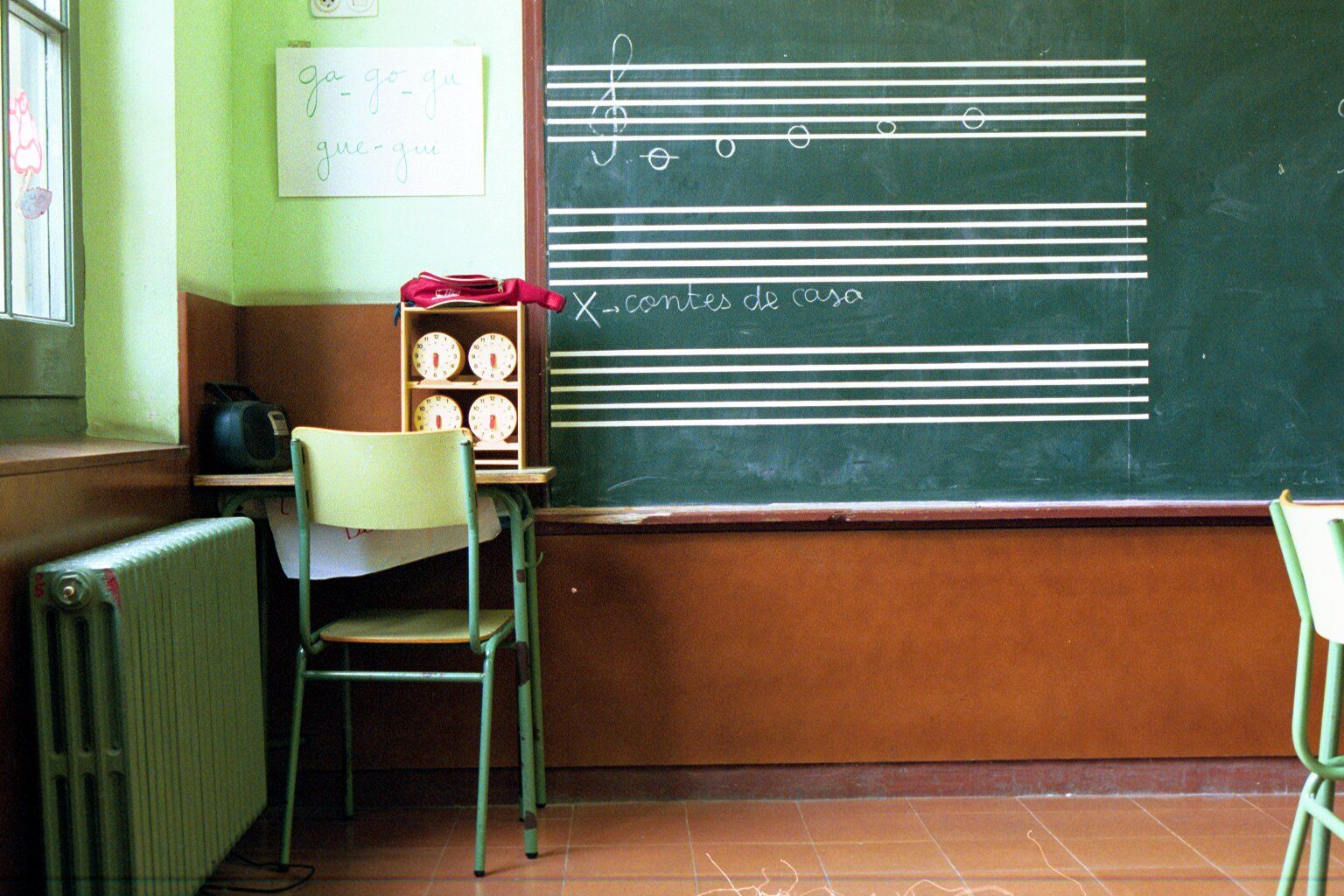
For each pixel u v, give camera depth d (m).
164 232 2.47
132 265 2.48
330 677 2.41
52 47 2.37
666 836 2.58
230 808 2.17
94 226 2.47
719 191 2.80
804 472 2.82
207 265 2.65
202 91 2.62
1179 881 2.31
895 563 2.82
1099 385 2.82
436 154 2.79
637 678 2.82
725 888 2.29
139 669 1.77
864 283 2.81
